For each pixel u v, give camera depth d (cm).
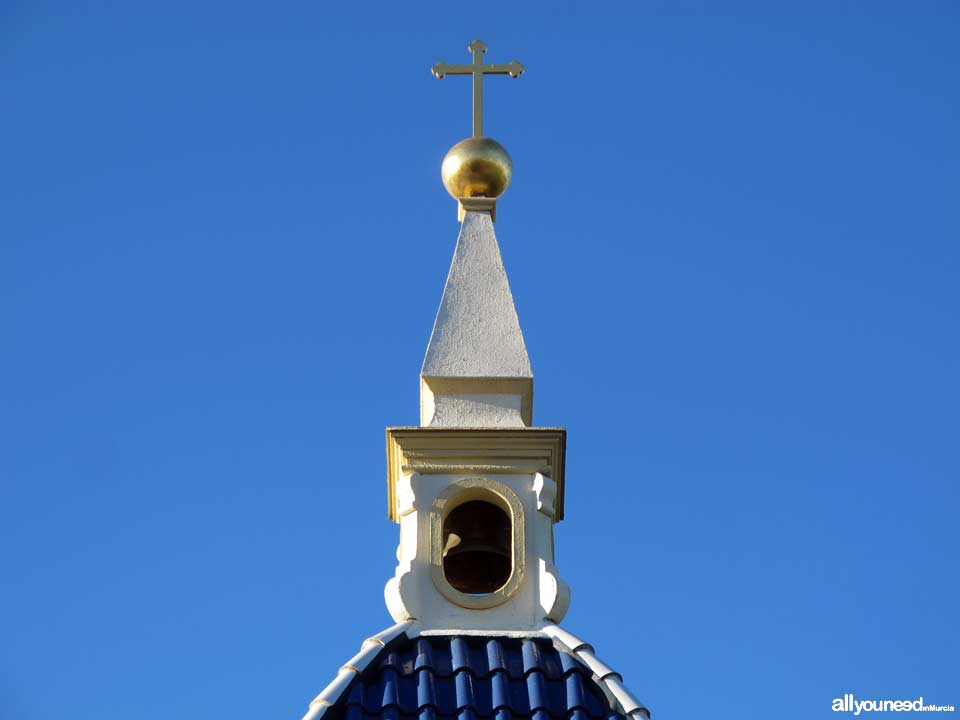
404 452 2680
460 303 2825
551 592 2564
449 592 2570
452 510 2688
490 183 2936
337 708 2402
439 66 3042
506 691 2427
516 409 2731
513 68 3034
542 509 2641
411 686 2439
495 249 2894
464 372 2744
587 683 2453
